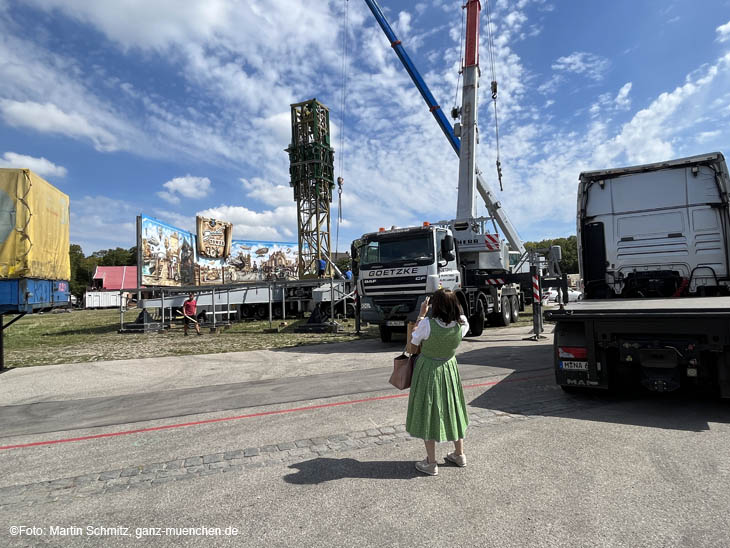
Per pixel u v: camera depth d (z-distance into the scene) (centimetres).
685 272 750
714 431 445
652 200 779
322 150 3372
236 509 316
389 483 348
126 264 9406
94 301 5591
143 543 276
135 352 1198
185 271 3170
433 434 356
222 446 451
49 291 968
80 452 451
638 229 786
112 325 2247
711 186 736
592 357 559
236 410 583
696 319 498
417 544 263
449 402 364
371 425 497
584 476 349
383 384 697
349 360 958
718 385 502
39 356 1159
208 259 3584
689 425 466
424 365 369
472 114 1773
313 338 1409
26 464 423
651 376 520
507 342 1159
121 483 371
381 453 414
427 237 1110
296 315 2277
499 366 817
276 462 402
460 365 834
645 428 461
